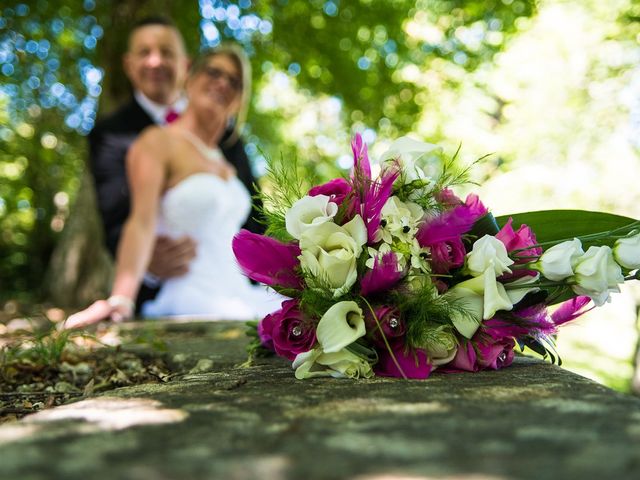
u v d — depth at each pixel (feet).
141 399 3.44
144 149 13.11
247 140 43.86
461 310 4.37
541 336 4.66
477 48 36.76
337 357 4.25
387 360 4.32
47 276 29.58
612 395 3.41
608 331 28.78
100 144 15.23
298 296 4.49
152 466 2.21
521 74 37.83
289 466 2.21
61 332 6.65
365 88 35.24
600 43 34.09
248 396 3.51
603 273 4.46
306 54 34.50
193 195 13.07
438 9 35.09
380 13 33.35
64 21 34.04
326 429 2.71
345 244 4.34
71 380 6.07
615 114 33.83
